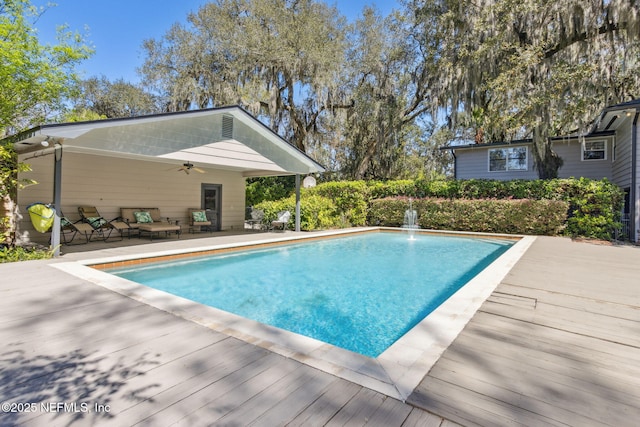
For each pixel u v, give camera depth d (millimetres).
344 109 16609
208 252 6715
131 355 1985
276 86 14922
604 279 3928
